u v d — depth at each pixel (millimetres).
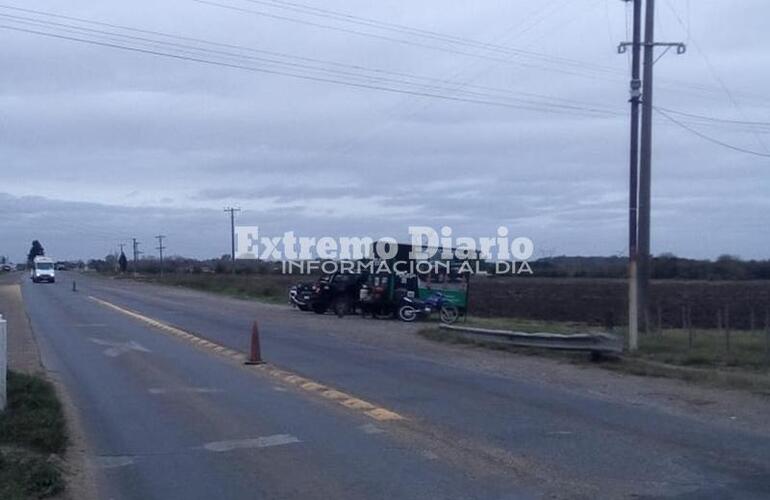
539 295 71000
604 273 119938
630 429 16422
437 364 26734
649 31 34031
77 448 15109
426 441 15336
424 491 12102
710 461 13805
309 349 31062
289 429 16469
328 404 19234
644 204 33969
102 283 118000
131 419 17688
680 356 26922
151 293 82688
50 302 63312
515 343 30641
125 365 26469
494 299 66875
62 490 12328
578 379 23438
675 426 16750
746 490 12070
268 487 12438
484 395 20562
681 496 11773
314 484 12539
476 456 14172
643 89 34031
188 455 14523
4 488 11680
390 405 19109
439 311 46219
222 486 12539
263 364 26531
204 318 47250
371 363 26938
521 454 14312
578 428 16500
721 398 20234
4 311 51938
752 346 28656
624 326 38062
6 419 15586
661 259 112125
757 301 60094
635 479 12688
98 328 40188
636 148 30469
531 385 22250
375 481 12648
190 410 18625
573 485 12367
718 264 112375
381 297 46969
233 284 91562
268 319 46875
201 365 26375
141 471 13492
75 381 23141
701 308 55344
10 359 27703
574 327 39812
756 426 16797
